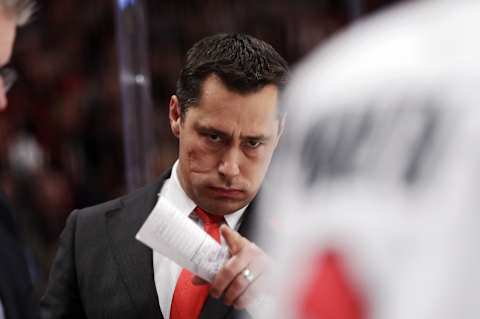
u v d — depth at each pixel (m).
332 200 2.22
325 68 2.38
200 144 5.89
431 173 2.00
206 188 5.98
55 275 6.62
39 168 15.83
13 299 4.85
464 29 2.09
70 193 15.52
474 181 1.91
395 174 2.08
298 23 15.38
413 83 2.12
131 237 6.38
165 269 6.23
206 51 5.86
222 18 15.53
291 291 2.28
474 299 1.86
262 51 5.81
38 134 16.50
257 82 5.68
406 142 2.08
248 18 15.54
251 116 5.75
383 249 2.04
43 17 17.59
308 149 2.37
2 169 15.80
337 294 2.10
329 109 2.32
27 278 5.00
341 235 2.15
